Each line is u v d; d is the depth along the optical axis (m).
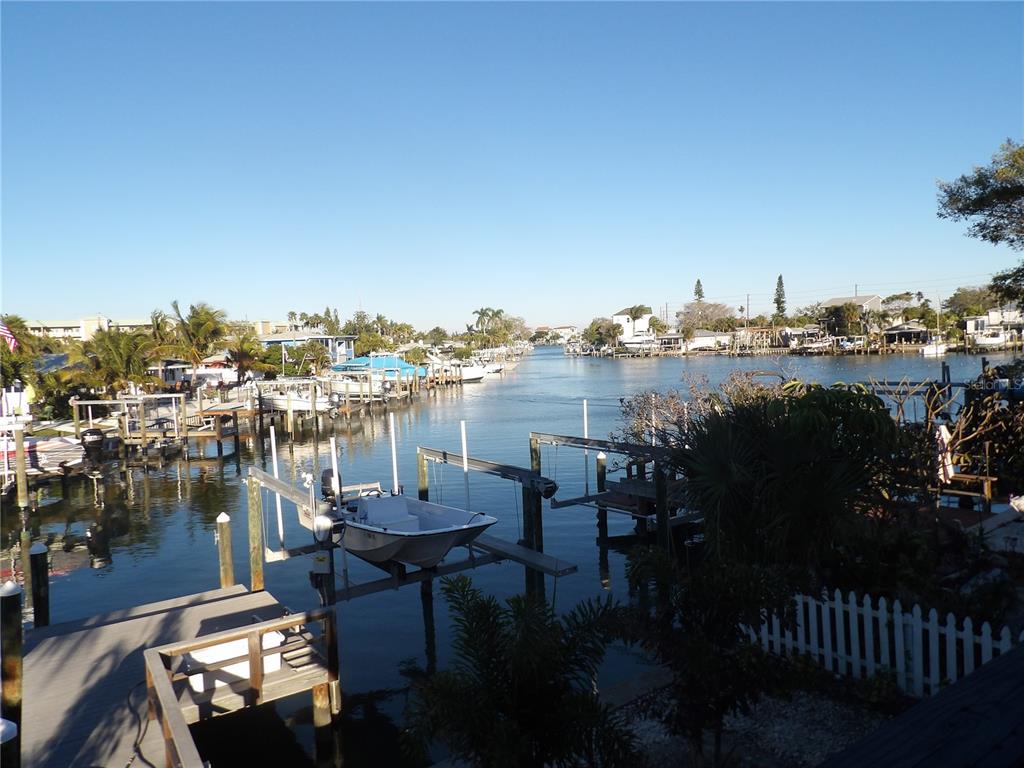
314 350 76.50
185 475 32.53
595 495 18.64
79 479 31.53
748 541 8.53
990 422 16.06
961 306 124.88
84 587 16.70
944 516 11.88
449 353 122.19
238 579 16.77
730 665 5.69
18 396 31.48
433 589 15.16
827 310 126.06
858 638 7.74
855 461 8.59
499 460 31.84
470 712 4.80
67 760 7.29
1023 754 2.05
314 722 9.37
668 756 6.75
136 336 46.75
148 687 7.68
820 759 6.46
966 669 6.85
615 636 5.42
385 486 27.17
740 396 14.89
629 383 77.44
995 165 18.39
